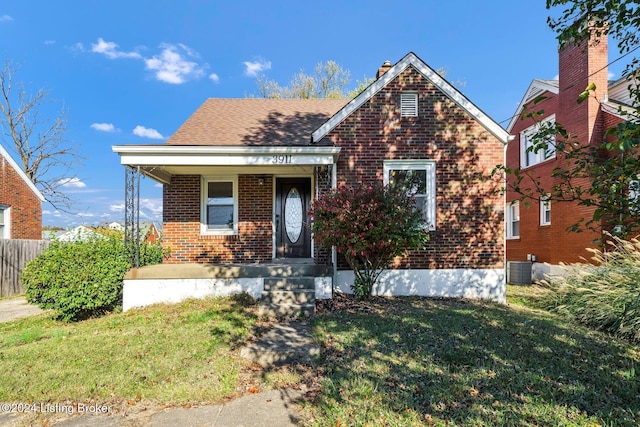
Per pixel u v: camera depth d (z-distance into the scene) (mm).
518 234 15273
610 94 10805
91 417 3408
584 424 3084
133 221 8203
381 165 8766
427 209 8773
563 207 11273
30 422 3346
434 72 8773
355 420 3172
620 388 3752
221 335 5391
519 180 3059
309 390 3863
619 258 7617
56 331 6156
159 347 4957
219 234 10047
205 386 3949
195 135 9695
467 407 3367
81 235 8414
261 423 3242
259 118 11086
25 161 22844
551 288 8383
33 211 15883
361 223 7070
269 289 7617
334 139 8742
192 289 7730
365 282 8016
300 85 27547
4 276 12367
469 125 8820
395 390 3701
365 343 5000
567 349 4879
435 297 8500
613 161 2328
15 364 4484
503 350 4762
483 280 8641
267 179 10164
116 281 7363
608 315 5957
